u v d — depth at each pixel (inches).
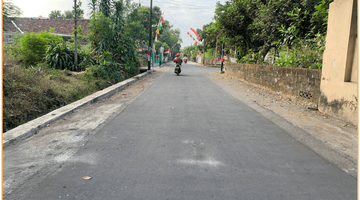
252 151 143.3
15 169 118.1
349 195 98.5
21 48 575.8
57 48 589.9
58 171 116.1
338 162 130.3
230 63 706.8
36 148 145.5
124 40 756.6
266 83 418.0
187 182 106.2
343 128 193.0
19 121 247.3
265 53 546.6
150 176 111.3
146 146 148.9
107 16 698.8
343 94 215.2
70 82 458.3
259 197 95.4
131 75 761.6
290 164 126.6
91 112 240.2
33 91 316.8
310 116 232.2
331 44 235.1
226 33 661.9
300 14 420.2
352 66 210.1
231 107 270.7
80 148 145.3
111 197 94.3
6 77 314.8
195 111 248.5
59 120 208.8
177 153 138.4
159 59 1512.1
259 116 229.9
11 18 421.7
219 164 124.8
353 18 204.7
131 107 265.0
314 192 100.2
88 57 626.8
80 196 95.1
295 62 361.1
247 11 600.7
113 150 142.3
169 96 342.0
